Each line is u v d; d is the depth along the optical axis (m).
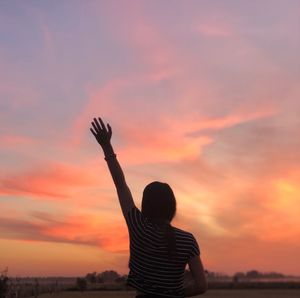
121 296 55.62
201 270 3.66
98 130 4.05
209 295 64.94
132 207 3.88
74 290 71.12
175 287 3.61
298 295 69.25
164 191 3.81
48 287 55.25
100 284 74.06
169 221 3.83
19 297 28.00
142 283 3.64
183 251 3.62
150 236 3.67
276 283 127.81
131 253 3.76
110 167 4.00
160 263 3.61
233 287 117.56
